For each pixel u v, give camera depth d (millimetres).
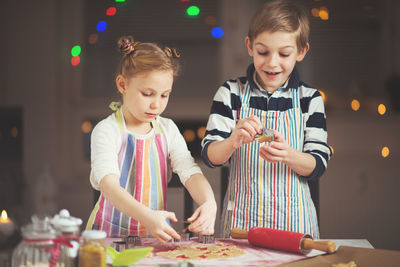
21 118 3527
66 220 901
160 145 1343
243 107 1371
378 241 3127
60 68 3545
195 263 985
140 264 972
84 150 3570
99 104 3561
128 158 1308
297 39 1248
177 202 2559
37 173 3457
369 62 3461
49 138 3521
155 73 1163
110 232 1279
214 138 1331
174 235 1055
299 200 1314
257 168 1325
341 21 3445
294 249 1057
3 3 3496
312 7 3455
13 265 841
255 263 995
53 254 836
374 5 3445
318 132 1332
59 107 3555
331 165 3344
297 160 1233
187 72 3523
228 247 1098
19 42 3520
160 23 3506
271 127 1343
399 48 3426
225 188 1568
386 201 3262
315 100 1360
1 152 3477
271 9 1246
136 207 1091
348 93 3449
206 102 3512
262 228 1123
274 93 1358
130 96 1202
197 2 3500
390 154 3359
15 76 3521
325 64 3465
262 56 1254
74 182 3477
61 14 3531
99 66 3559
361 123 3395
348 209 3260
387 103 3412
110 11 3330
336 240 1203
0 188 3215
